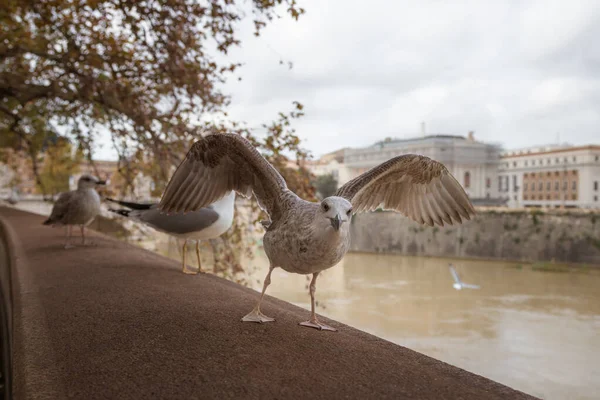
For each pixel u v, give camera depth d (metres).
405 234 57.47
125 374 2.37
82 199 7.23
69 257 6.34
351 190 3.05
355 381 2.34
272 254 2.95
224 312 3.56
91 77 9.01
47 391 2.13
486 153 77.31
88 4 8.38
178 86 9.34
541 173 81.06
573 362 19.92
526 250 50.19
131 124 9.87
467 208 3.44
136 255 6.73
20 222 12.88
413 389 2.26
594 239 46.47
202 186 3.37
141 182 10.94
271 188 3.08
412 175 3.43
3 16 9.17
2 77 10.31
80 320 3.30
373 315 27.23
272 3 8.14
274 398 2.12
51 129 12.39
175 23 8.74
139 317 3.39
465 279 39.53
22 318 3.33
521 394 2.24
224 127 9.20
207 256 14.29
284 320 3.41
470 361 20.09
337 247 2.63
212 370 2.44
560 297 32.41
